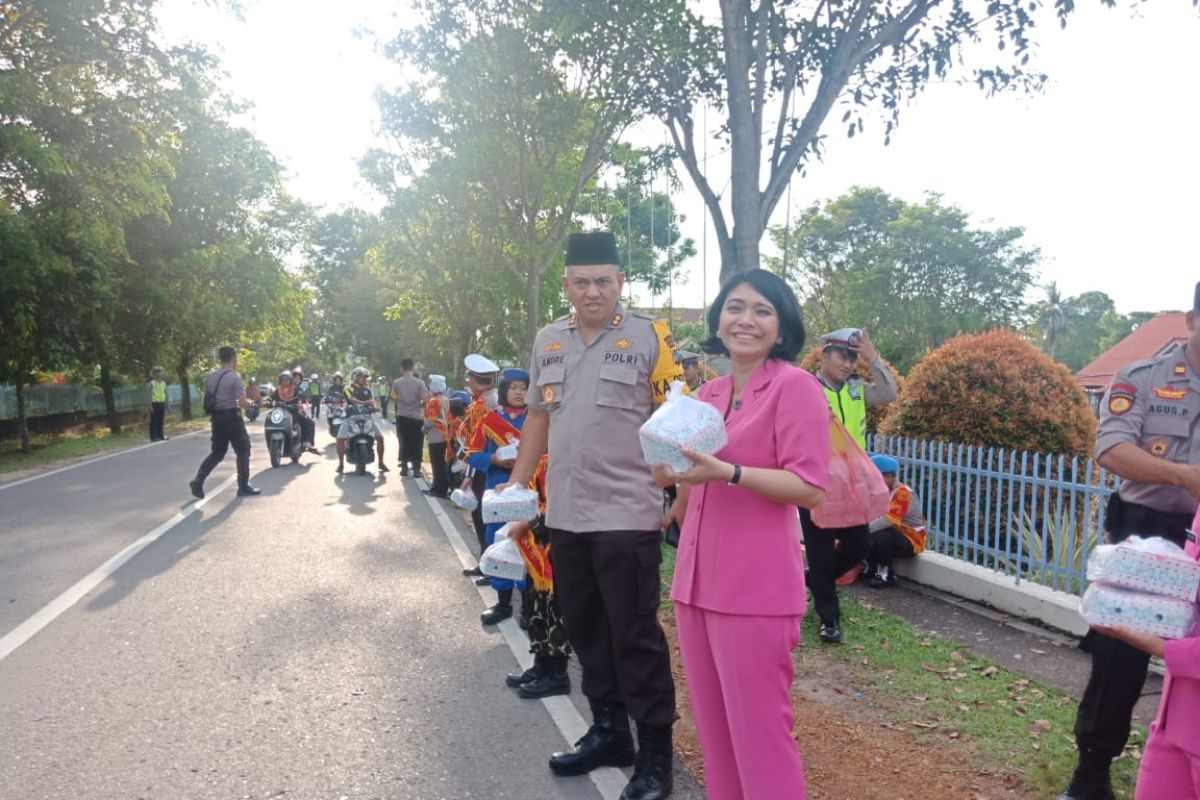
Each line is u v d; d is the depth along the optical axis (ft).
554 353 12.85
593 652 12.79
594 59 34.19
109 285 64.54
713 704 9.43
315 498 39.68
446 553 27.84
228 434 38.96
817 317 143.02
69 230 57.16
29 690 15.31
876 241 146.00
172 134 62.23
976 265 138.92
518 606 21.59
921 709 15.01
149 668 16.49
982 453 22.53
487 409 23.02
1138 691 11.10
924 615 20.57
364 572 24.82
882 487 18.13
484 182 47.78
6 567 24.62
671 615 20.95
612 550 11.87
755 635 8.80
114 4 52.01
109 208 57.62
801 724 14.43
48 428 85.25
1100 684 11.25
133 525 31.68
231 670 16.49
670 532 26.17
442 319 80.07
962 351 25.61
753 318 9.27
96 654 17.22
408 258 67.56
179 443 75.82
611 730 12.81
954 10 23.06
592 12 25.94
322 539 29.60
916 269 141.59
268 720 14.24
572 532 12.26
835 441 17.90
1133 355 146.20
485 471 21.80
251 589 22.54
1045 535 20.21
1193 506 10.99
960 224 142.20
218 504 37.19
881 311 139.23
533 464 13.73
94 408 100.01
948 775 12.62
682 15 25.40
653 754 11.80
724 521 9.06
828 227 147.64
